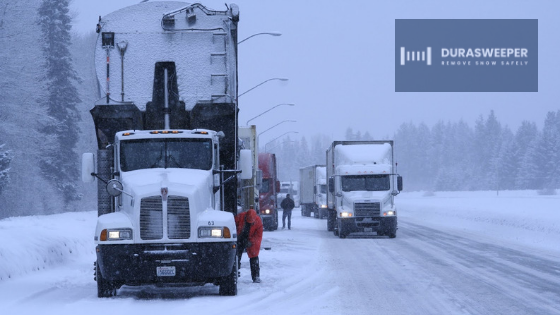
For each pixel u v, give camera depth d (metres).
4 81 72.44
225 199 21.95
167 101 21.55
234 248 18.27
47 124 82.25
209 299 18.23
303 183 92.94
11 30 73.00
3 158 68.69
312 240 43.47
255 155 45.56
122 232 17.84
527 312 15.90
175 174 19.25
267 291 19.78
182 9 21.91
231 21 22.28
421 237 46.09
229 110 21.75
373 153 48.22
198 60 21.81
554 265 26.69
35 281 21.80
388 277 23.23
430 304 17.25
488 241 41.25
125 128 21.73
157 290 20.84
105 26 21.84
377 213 46.12
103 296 18.64
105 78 21.56
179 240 17.86
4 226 31.27
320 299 18.17
